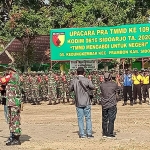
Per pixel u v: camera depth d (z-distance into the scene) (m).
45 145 13.11
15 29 37.88
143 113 21.69
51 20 39.66
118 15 38.84
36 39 44.50
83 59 30.97
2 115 22.34
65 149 12.43
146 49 30.09
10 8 42.59
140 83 27.44
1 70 42.56
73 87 14.48
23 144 13.34
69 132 15.78
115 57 30.52
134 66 40.47
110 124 14.36
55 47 31.27
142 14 40.16
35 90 28.83
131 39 30.23
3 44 46.56
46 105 27.83
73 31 30.94
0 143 13.66
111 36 30.48
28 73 29.69
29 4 40.97
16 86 13.13
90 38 30.77
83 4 40.28
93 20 39.25
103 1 39.78
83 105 14.34
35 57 42.22
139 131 15.69
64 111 23.59
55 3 40.94
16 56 41.25
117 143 13.23
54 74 28.92
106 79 14.52
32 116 21.22
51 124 18.06
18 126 13.24
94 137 14.49
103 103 14.41
